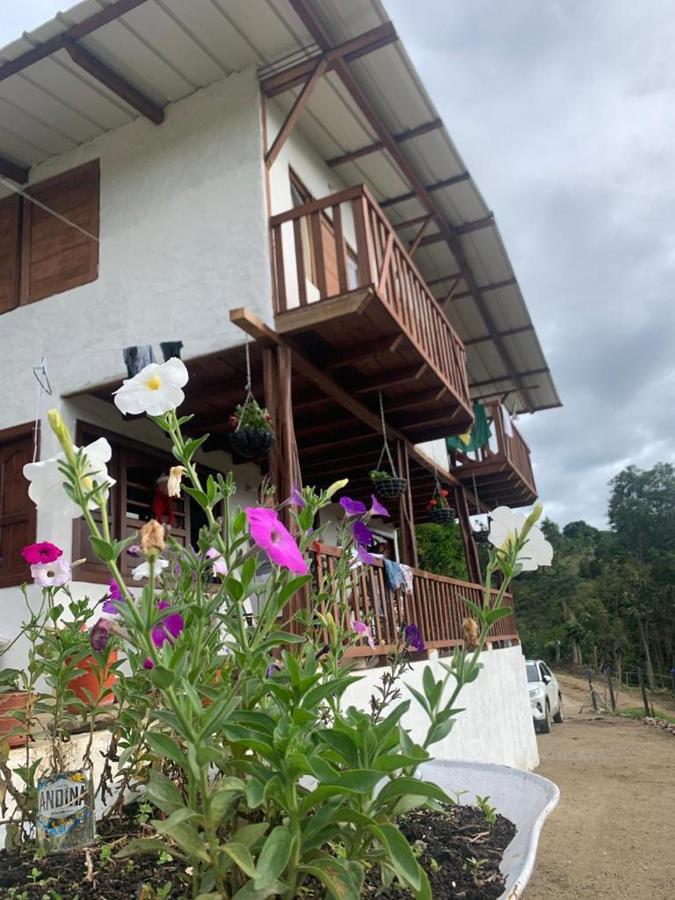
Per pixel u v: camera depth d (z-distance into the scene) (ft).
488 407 38.78
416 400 23.34
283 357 18.52
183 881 5.05
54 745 7.41
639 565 160.76
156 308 20.74
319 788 3.83
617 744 43.62
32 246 23.79
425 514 44.21
